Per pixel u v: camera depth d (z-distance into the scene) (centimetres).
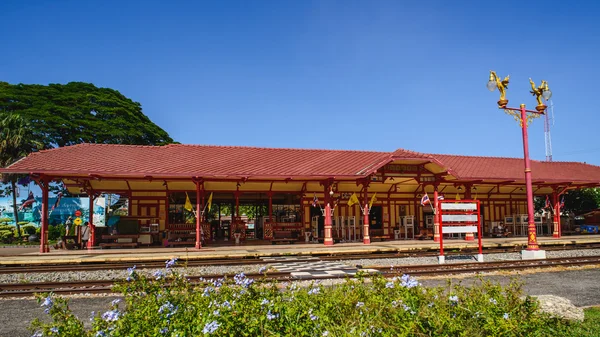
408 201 3034
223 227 3183
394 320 539
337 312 575
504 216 3259
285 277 1355
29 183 4091
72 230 2983
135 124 4847
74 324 509
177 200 2783
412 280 621
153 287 593
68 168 2031
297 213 2812
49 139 4272
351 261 1803
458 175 2595
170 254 1838
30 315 931
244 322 501
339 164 2534
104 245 2269
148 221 2573
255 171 2295
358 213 2916
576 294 1099
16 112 4266
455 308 586
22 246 3092
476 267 1595
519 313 618
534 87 1948
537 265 1582
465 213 1839
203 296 584
